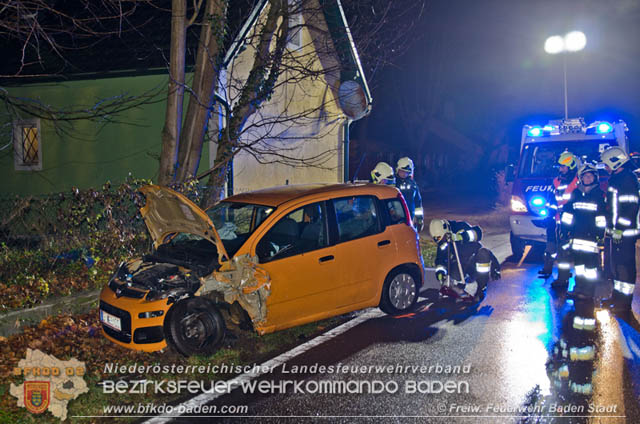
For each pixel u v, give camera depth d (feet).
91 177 39.34
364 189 22.44
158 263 19.60
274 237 20.15
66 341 19.08
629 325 21.58
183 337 17.76
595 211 24.73
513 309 23.95
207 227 18.38
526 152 38.06
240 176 39.83
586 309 23.82
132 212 26.32
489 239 43.80
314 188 22.03
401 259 22.65
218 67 31.37
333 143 51.52
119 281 18.90
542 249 39.50
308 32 45.80
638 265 32.63
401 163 32.50
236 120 33.68
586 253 24.97
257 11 35.91
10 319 19.61
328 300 20.53
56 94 39.45
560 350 18.90
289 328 20.47
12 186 41.16
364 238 21.65
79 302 21.83
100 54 36.68
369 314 23.24
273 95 42.42
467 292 24.49
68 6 40.93
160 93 37.19
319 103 48.70
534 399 15.20
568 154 28.91
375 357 18.34
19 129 40.60
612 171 24.16
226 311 19.31
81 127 39.22
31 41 37.99
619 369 17.21
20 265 23.80
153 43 36.29
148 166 38.04
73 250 25.20
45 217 25.39
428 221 54.60
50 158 40.14
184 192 28.37
